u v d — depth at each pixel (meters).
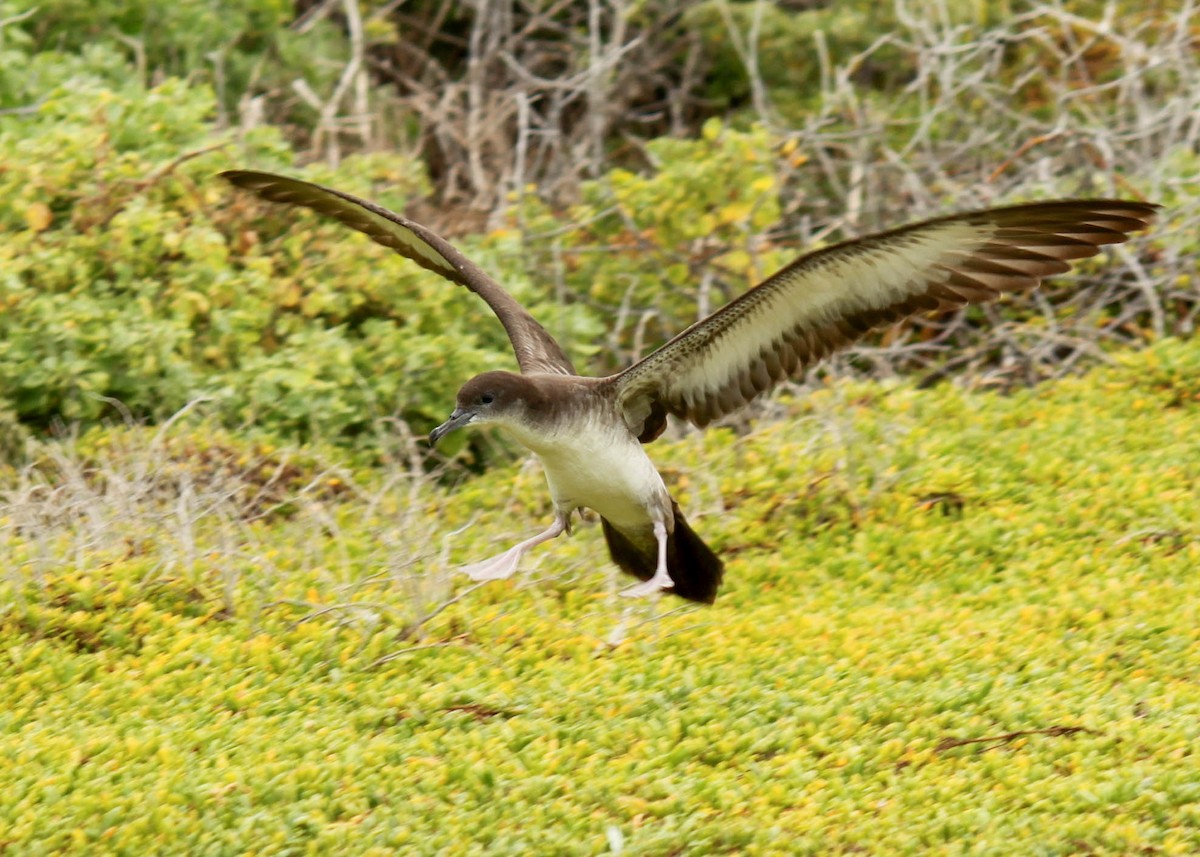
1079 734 9.80
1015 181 18.38
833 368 17.09
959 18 20.75
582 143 20.92
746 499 13.98
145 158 15.83
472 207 19.34
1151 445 14.52
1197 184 17.36
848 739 9.88
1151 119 18.09
